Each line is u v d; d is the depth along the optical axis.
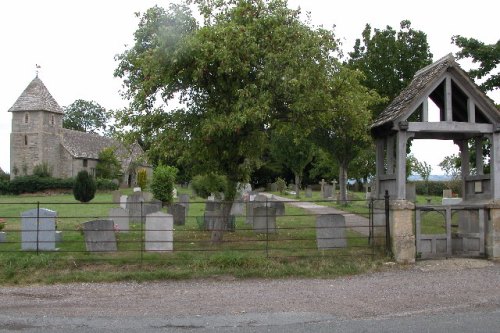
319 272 12.21
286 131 18.14
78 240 15.96
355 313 8.56
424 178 52.69
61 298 9.94
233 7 15.22
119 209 18.70
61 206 32.69
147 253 13.66
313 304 9.24
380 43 27.11
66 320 8.21
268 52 14.12
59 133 69.62
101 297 10.01
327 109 15.49
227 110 14.19
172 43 13.69
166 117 15.13
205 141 14.61
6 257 12.70
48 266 12.40
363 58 27.73
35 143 67.12
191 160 16.38
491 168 14.14
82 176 38.97
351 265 12.69
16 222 21.62
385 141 16.45
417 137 15.52
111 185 60.16
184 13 14.77
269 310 8.81
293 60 13.83
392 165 15.16
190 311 8.79
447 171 54.94
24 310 8.94
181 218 20.75
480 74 22.30
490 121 14.02
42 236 14.31
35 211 14.33
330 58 15.47
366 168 39.31
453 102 15.30
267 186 71.94
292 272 12.12
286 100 15.08
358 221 22.41
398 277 11.76
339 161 31.34
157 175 30.58
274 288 10.73
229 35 13.60
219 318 8.29
